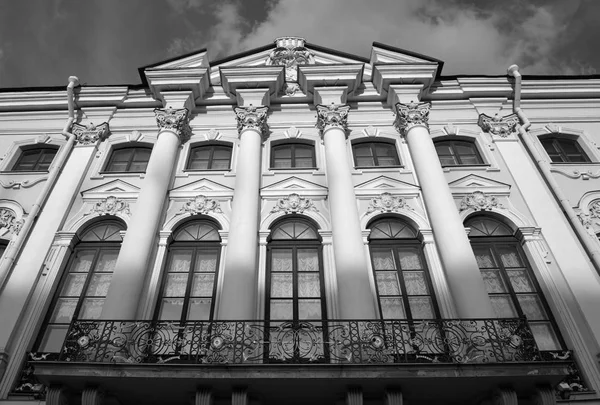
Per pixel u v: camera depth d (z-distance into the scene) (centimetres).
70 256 941
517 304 849
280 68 1206
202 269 914
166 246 934
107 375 626
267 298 856
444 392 659
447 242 878
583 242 903
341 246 871
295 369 628
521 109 1223
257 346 713
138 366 629
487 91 1233
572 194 1016
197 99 1229
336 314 812
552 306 834
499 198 1012
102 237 973
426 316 836
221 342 677
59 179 1058
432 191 972
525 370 634
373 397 656
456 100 1238
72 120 1202
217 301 840
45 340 818
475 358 677
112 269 922
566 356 766
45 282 873
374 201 998
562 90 1238
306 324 706
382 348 675
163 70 1198
